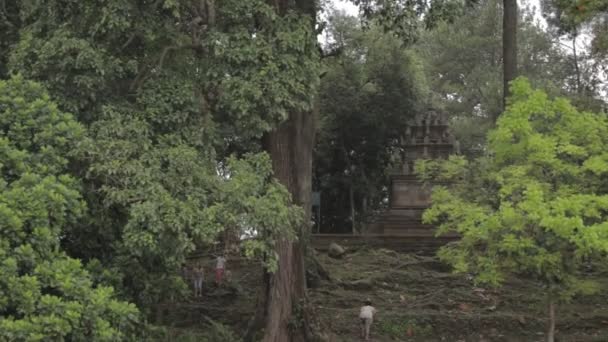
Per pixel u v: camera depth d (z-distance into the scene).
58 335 7.73
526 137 14.91
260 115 11.91
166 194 9.82
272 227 10.45
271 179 12.05
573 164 14.74
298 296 17.17
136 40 12.03
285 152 16.92
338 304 21.66
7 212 7.96
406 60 35.56
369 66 35.41
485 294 22.27
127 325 8.88
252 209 10.39
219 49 11.70
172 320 20.52
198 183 10.47
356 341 19.55
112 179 10.05
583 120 14.95
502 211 14.05
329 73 35.00
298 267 17.28
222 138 12.84
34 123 9.38
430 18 17.14
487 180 15.80
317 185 37.56
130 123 10.62
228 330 18.25
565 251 14.29
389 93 35.12
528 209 13.61
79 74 10.75
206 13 12.34
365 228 37.19
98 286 9.04
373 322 20.23
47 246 8.38
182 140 11.15
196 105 11.54
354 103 34.69
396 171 31.78
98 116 10.96
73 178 9.36
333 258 26.69
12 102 9.44
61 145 9.45
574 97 26.64
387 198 38.34
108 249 11.00
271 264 10.59
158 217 9.49
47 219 8.42
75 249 10.84
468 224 14.61
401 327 20.19
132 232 9.41
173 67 12.27
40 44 11.04
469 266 15.54
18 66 11.12
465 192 15.88
